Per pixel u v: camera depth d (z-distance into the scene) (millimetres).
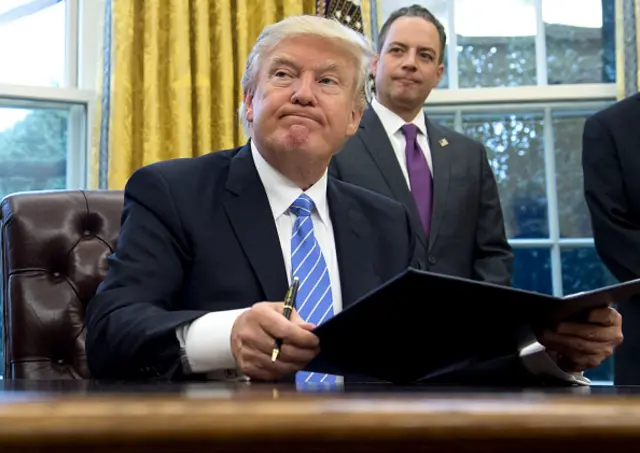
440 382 1180
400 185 2301
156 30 2746
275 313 1011
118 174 2668
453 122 3223
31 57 2947
